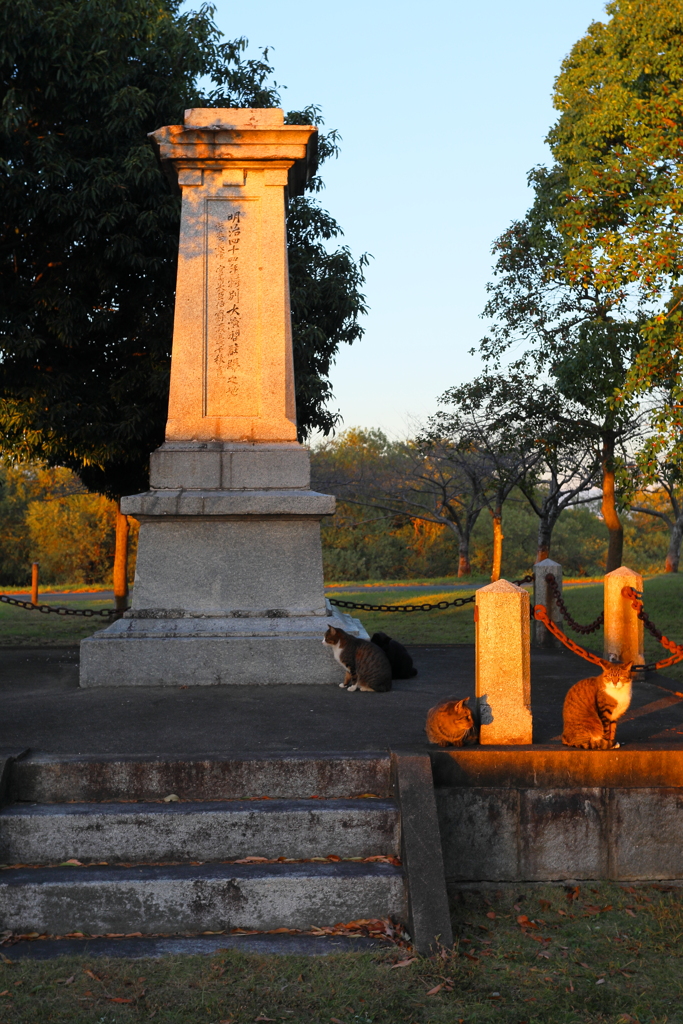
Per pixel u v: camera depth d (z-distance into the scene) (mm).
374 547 41219
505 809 4789
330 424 14734
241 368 7555
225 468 7387
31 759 4793
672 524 33125
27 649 9656
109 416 12594
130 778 4754
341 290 13734
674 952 4023
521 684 5055
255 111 7453
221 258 7543
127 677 6949
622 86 15086
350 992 3629
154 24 11820
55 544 40156
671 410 10875
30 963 3857
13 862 4449
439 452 30234
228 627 7066
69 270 11602
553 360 20219
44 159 10562
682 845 4828
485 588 5125
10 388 11977
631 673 4859
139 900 4199
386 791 4816
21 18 10008
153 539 7227
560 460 24312
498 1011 3512
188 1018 3438
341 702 6336
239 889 4234
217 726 5594
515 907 4531
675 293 11070
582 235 13523
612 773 4844
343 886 4266
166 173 7906
